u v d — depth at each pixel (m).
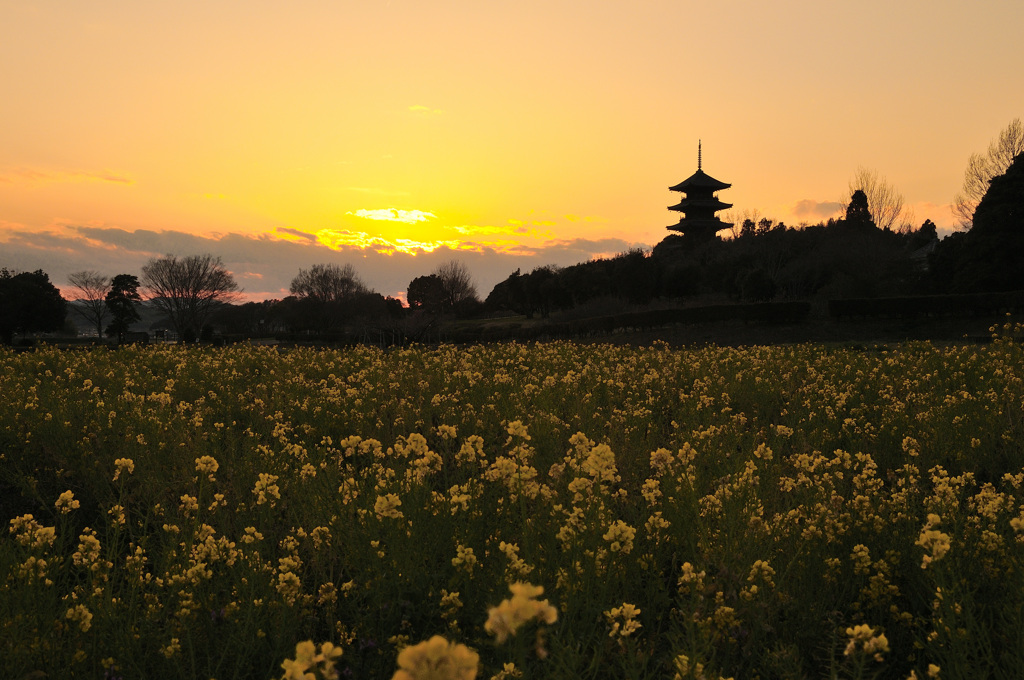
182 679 3.48
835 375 12.48
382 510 4.04
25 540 4.10
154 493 6.16
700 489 5.23
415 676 1.33
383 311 81.44
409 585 4.09
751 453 6.84
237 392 11.62
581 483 4.35
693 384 11.92
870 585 3.99
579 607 3.72
